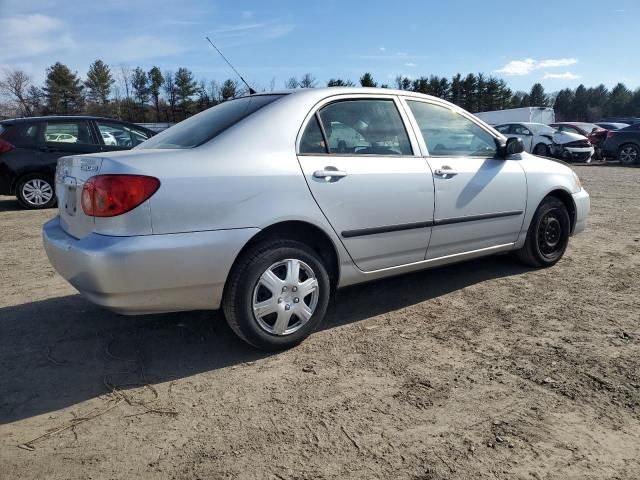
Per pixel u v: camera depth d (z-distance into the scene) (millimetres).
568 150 18625
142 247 2775
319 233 3441
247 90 4355
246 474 2234
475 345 3438
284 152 3277
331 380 3016
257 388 2947
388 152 3789
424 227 3908
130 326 3812
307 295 3398
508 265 5188
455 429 2523
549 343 3436
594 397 2773
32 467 2289
